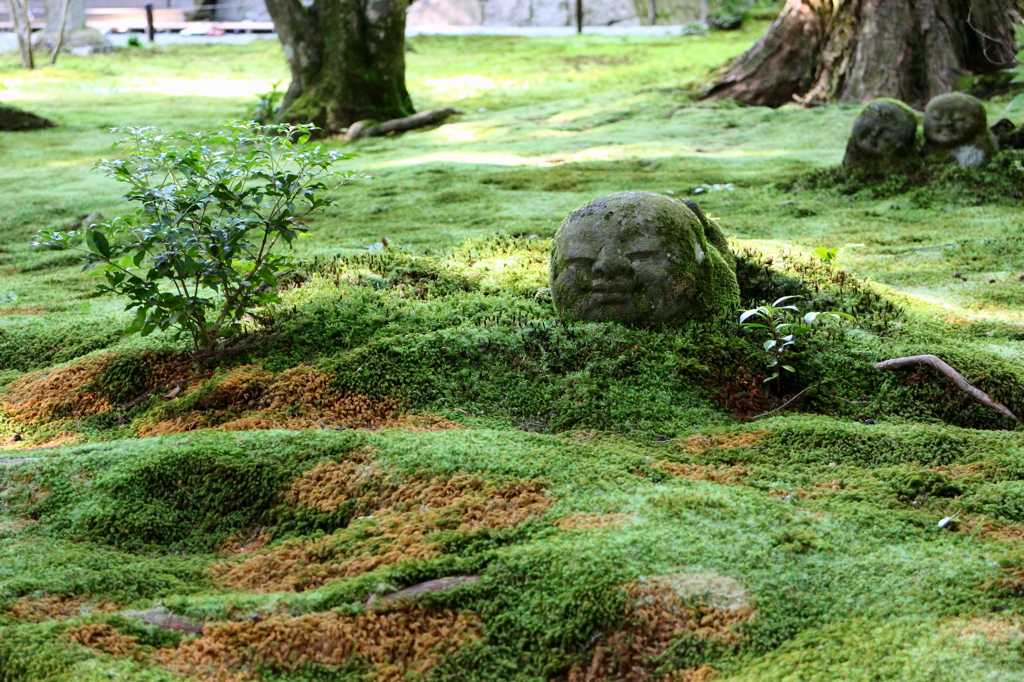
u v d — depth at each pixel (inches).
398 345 175.2
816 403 165.8
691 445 150.5
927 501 128.2
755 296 208.5
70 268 276.1
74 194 365.1
